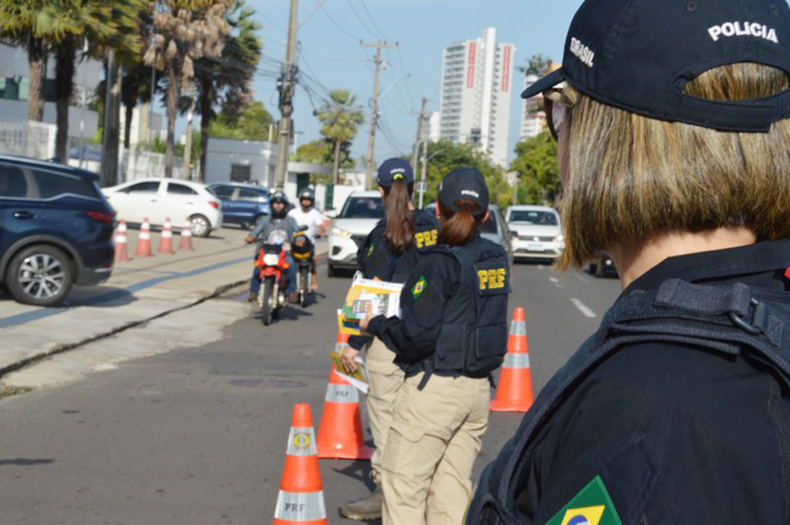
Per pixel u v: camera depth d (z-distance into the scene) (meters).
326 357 10.12
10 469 5.58
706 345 0.86
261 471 5.71
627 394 0.86
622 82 0.97
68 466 5.68
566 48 1.06
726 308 0.87
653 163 0.95
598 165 0.99
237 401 7.66
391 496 3.76
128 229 29.61
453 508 3.90
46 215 11.92
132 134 77.44
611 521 0.81
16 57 40.00
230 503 5.10
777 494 0.81
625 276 1.01
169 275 17.06
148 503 5.05
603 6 1.00
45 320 10.95
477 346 3.74
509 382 7.80
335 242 19.41
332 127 79.06
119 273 16.86
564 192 1.08
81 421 6.79
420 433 3.75
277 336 11.53
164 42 42.81
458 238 3.78
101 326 10.84
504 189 112.44
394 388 4.87
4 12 25.45
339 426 6.27
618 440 0.84
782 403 0.85
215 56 43.94
